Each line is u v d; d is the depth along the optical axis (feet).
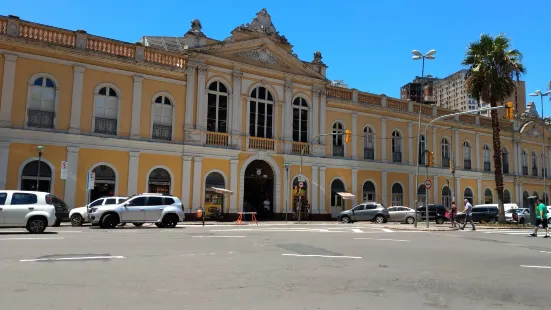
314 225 89.20
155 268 31.58
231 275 29.84
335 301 23.41
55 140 82.28
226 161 101.09
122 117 89.86
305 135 115.03
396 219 108.88
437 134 141.59
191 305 21.75
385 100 129.90
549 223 97.60
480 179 150.61
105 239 48.21
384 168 127.54
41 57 82.28
